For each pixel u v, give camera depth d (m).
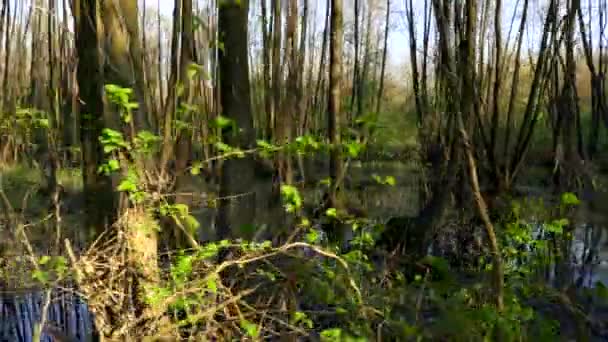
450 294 3.37
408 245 5.96
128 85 3.25
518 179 11.46
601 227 6.34
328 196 4.09
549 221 4.39
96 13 3.30
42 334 4.67
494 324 3.08
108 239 3.37
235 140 3.69
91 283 3.17
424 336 3.07
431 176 8.61
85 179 3.87
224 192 4.05
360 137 3.11
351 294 3.30
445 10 3.58
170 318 3.38
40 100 13.18
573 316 3.68
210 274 3.14
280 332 3.34
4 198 4.59
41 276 3.12
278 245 3.65
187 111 3.28
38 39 13.48
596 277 5.56
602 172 9.60
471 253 5.63
